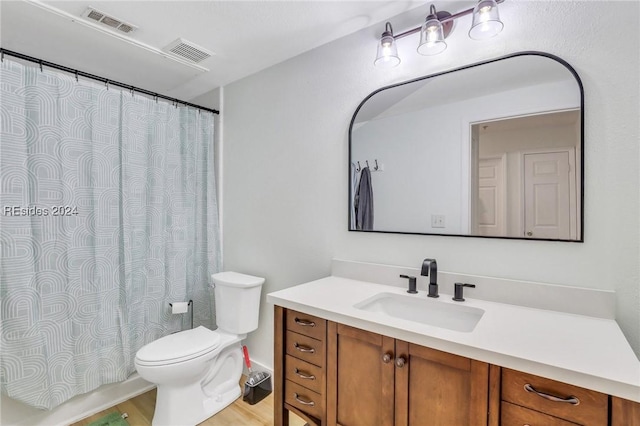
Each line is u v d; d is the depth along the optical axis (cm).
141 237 217
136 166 214
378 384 120
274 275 227
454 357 103
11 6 160
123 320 207
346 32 186
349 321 124
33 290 171
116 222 205
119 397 211
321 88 200
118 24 177
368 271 178
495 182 142
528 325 113
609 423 80
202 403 193
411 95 165
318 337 138
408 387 112
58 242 181
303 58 210
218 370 211
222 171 265
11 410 171
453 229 153
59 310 181
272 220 229
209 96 272
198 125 254
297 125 213
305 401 143
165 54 210
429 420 108
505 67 140
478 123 146
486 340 101
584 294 123
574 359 88
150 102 223
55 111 181
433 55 155
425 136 161
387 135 173
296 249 214
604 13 120
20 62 208
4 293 164
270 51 208
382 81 175
